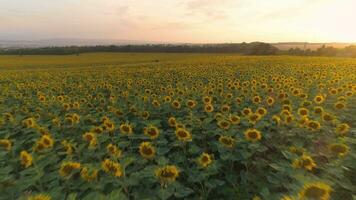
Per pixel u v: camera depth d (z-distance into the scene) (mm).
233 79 21656
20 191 4789
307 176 4605
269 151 7098
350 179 5258
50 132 8688
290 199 3756
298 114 8398
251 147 6172
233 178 5867
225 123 7434
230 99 11953
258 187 5461
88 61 68250
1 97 17625
